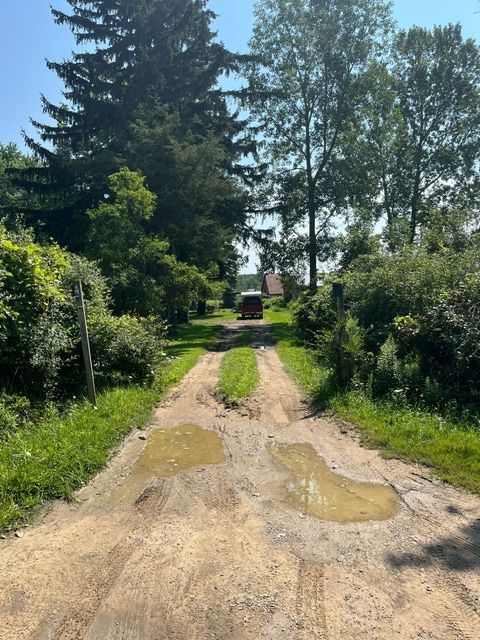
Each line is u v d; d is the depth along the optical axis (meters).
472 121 33.31
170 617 3.14
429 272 10.99
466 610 3.17
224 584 3.49
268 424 7.78
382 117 31.69
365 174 29.30
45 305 8.16
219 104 30.48
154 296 18.36
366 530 4.24
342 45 28.41
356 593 3.36
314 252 30.09
